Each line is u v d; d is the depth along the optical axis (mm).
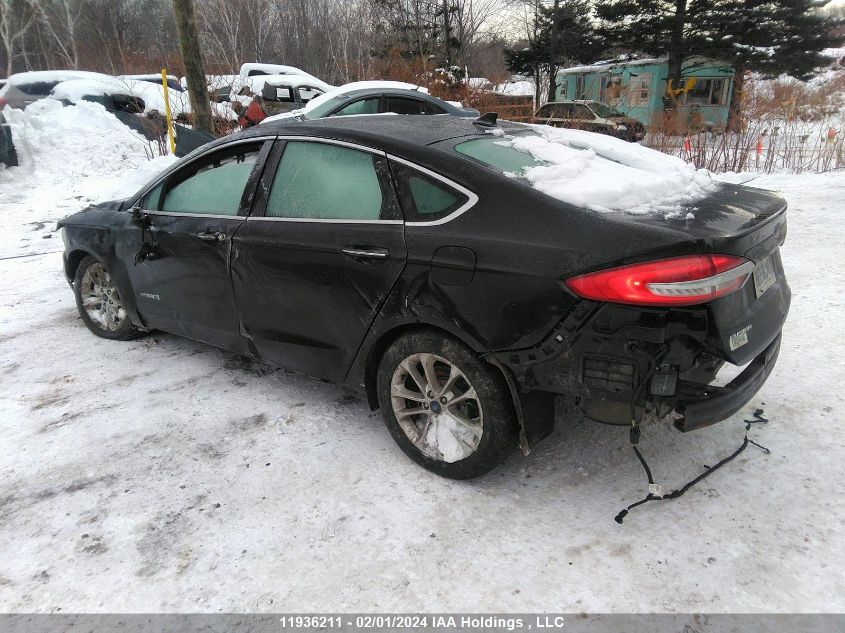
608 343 2111
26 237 7828
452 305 2402
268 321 3203
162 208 3773
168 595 2119
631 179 2518
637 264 2031
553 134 3361
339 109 8094
